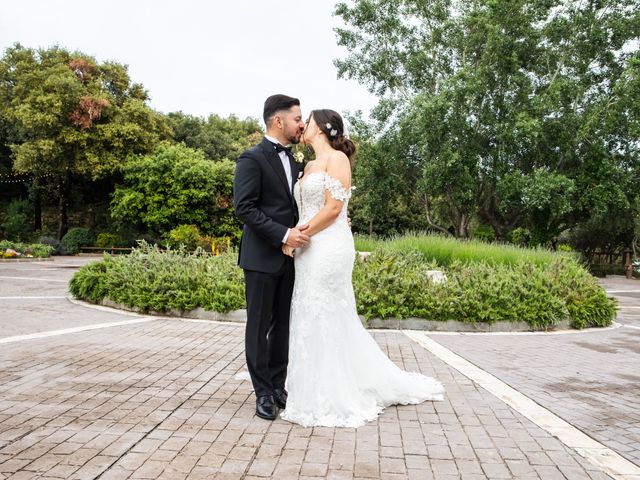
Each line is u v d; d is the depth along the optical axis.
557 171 23.62
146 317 7.05
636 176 23.70
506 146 22.38
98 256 26.95
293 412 3.13
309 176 3.39
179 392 3.62
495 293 7.16
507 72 22.45
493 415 3.31
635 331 7.73
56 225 34.25
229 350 5.06
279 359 3.54
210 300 7.02
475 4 23.62
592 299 7.92
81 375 4.00
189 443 2.70
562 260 9.54
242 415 3.19
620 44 23.19
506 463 2.54
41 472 2.30
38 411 3.14
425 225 39.38
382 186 23.83
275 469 2.40
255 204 3.26
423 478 2.35
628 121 22.05
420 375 3.99
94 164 28.19
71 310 7.52
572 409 3.50
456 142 22.34
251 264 3.26
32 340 5.27
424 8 23.50
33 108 27.55
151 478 2.27
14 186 34.47
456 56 24.31
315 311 3.24
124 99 31.77
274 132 3.40
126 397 3.46
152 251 8.59
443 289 7.19
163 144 30.83
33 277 13.23
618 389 4.11
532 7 22.64
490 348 5.73
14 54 30.52
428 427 3.07
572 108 22.91
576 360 5.25
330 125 3.42
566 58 23.61
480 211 26.44
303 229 3.27
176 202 26.33
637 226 26.94
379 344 5.66
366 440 2.83
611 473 2.45
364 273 7.64
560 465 2.53
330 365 3.17
